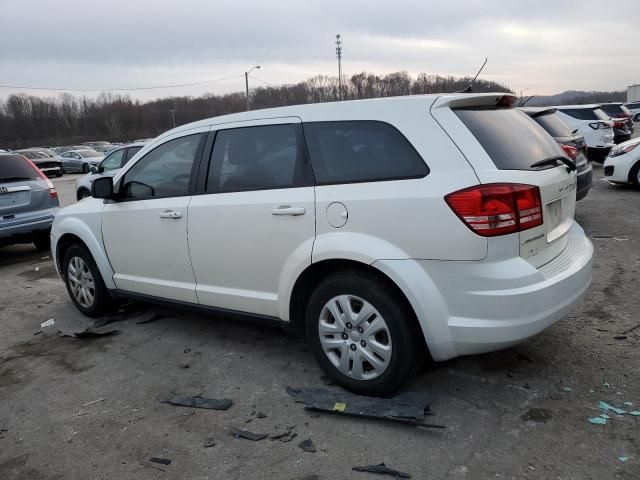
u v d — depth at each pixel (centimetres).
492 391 325
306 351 402
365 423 302
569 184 345
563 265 314
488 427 290
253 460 276
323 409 312
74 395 359
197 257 393
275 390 346
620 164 1056
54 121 8725
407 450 276
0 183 766
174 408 333
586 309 445
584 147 749
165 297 429
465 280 281
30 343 460
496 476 252
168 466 276
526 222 284
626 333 394
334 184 321
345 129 325
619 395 312
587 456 261
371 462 268
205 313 404
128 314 507
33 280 688
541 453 266
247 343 425
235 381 362
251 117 371
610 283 508
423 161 295
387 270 296
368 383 318
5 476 277
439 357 299
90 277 496
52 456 292
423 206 287
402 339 303
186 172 403
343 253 310
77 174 3388
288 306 348
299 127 343
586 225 770
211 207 377
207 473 268
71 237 506
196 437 300
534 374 342
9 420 334
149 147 434
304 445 285
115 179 457
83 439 306
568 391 320
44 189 812
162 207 410
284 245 340
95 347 439
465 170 283
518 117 347
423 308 290
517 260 281
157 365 396
